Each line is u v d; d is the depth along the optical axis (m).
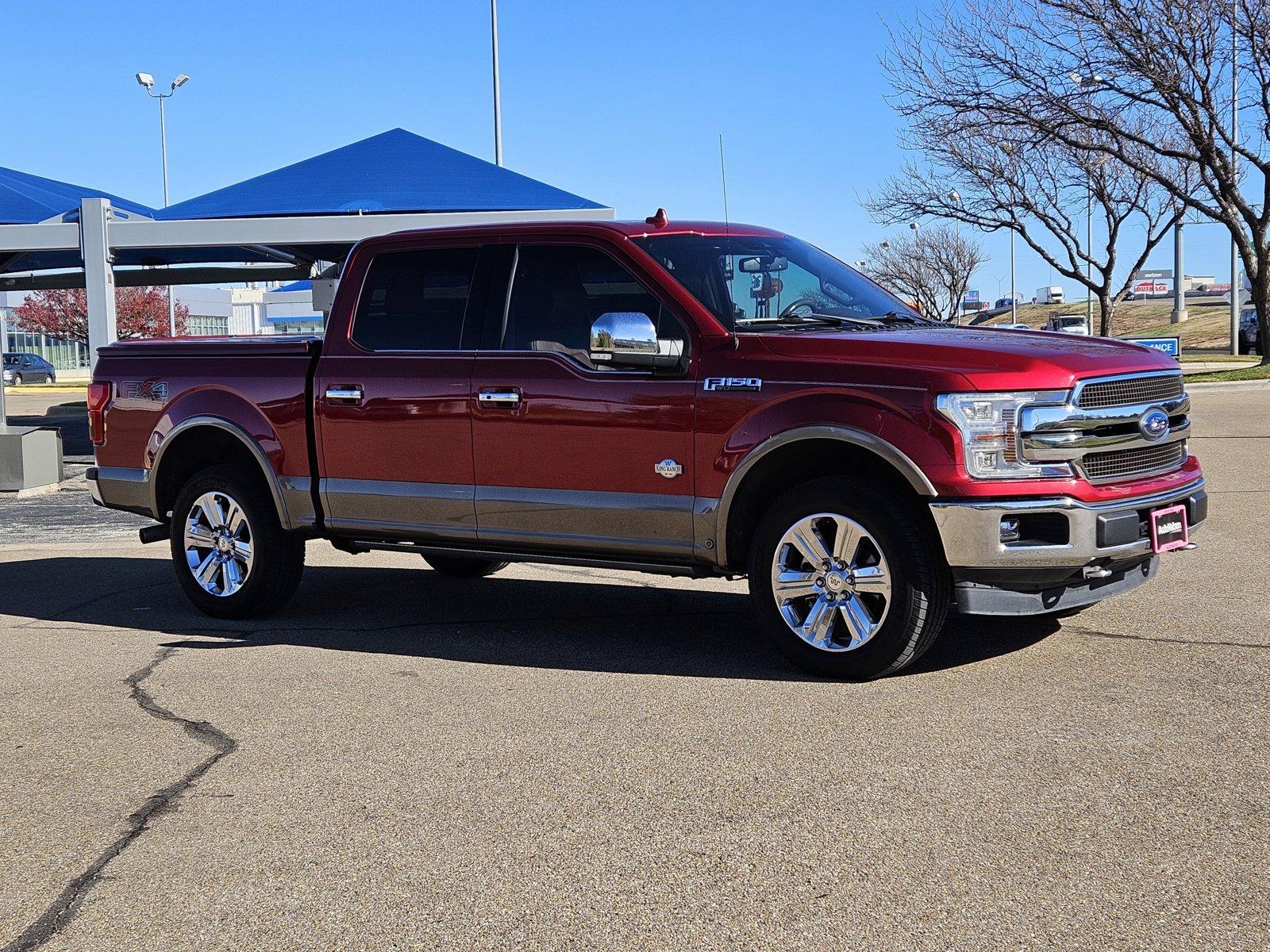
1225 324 65.00
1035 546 5.07
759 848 3.68
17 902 3.50
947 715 4.89
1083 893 3.32
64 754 4.77
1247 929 3.10
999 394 5.07
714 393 5.59
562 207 17.33
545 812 4.02
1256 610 6.48
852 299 6.38
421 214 17.06
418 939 3.20
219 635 6.80
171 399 7.23
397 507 6.50
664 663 5.88
